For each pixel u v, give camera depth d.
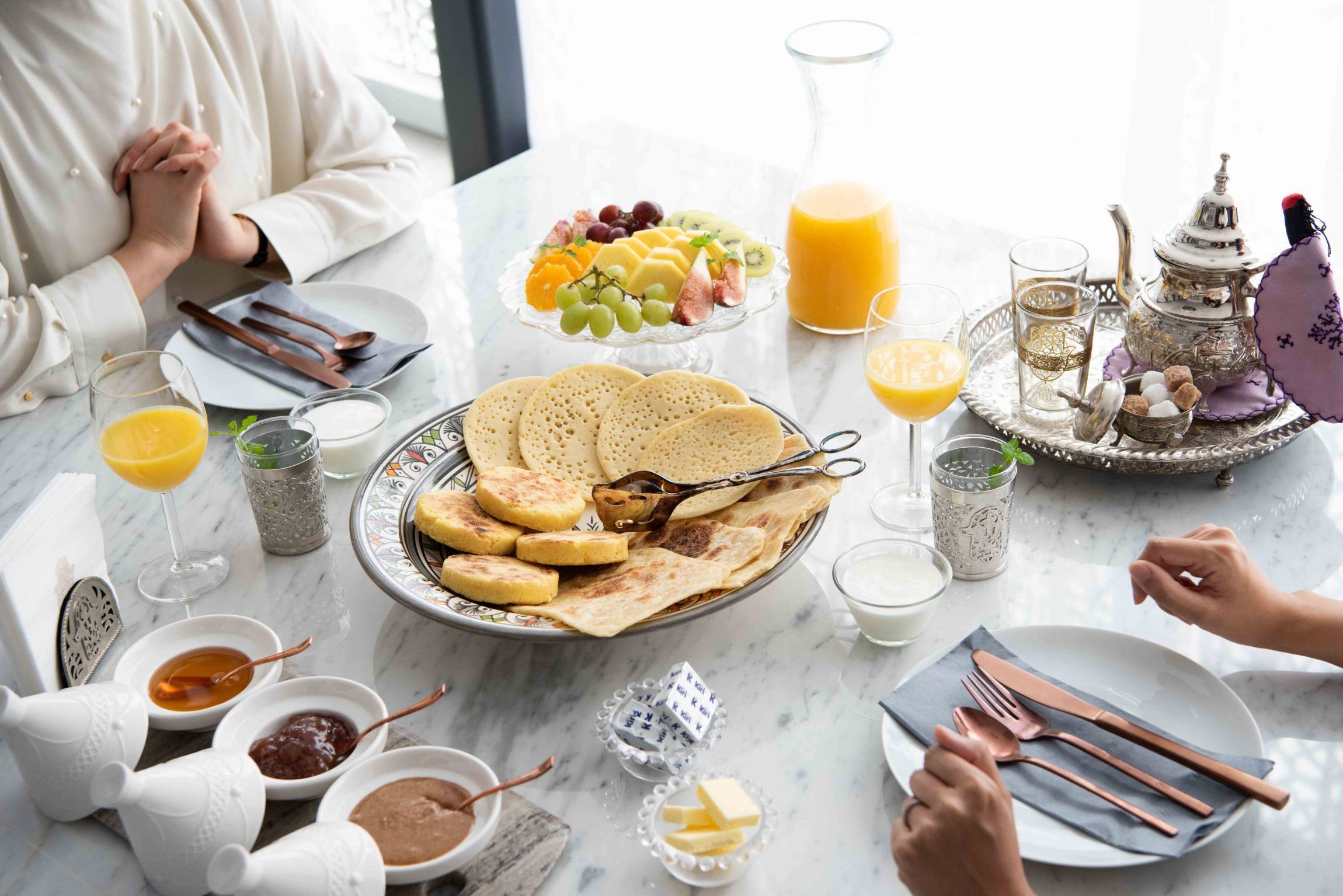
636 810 1.01
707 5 3.37
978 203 3.12
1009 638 1.13
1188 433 1.39
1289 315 1.28
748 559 1.18
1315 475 1.37
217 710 1.07
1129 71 2.74
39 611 1.10
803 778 1.03
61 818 1.03
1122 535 1.30
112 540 1.40
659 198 2.15
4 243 1.88
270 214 1.96
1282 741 1.03
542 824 0.98
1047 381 1.47
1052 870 0.92
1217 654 1.13
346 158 2.16
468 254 2.02
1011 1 2.79
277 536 1.34
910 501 1.38
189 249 1.95
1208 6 2.48
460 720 1.12
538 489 1.32
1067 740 0.99
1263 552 1.25
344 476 1.49
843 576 1.18
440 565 1.25
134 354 1.23
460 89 3.77
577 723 1.11
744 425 1.39
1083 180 2.94
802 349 1.71
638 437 1.42
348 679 1.11
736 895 0.93
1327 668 1.11
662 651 1.19
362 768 0.98
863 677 1.14
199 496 1.47
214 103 2.06
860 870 0.94
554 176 2.27
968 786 0.85
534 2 3.57
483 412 1.45
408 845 0.92
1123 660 1.10
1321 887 0.90
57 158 1.87
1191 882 0.91
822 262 1.67
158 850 0.90
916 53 2.98
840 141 1.66
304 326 1.74
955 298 1.40
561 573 1.25
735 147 3.59
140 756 1.04
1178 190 2.72
